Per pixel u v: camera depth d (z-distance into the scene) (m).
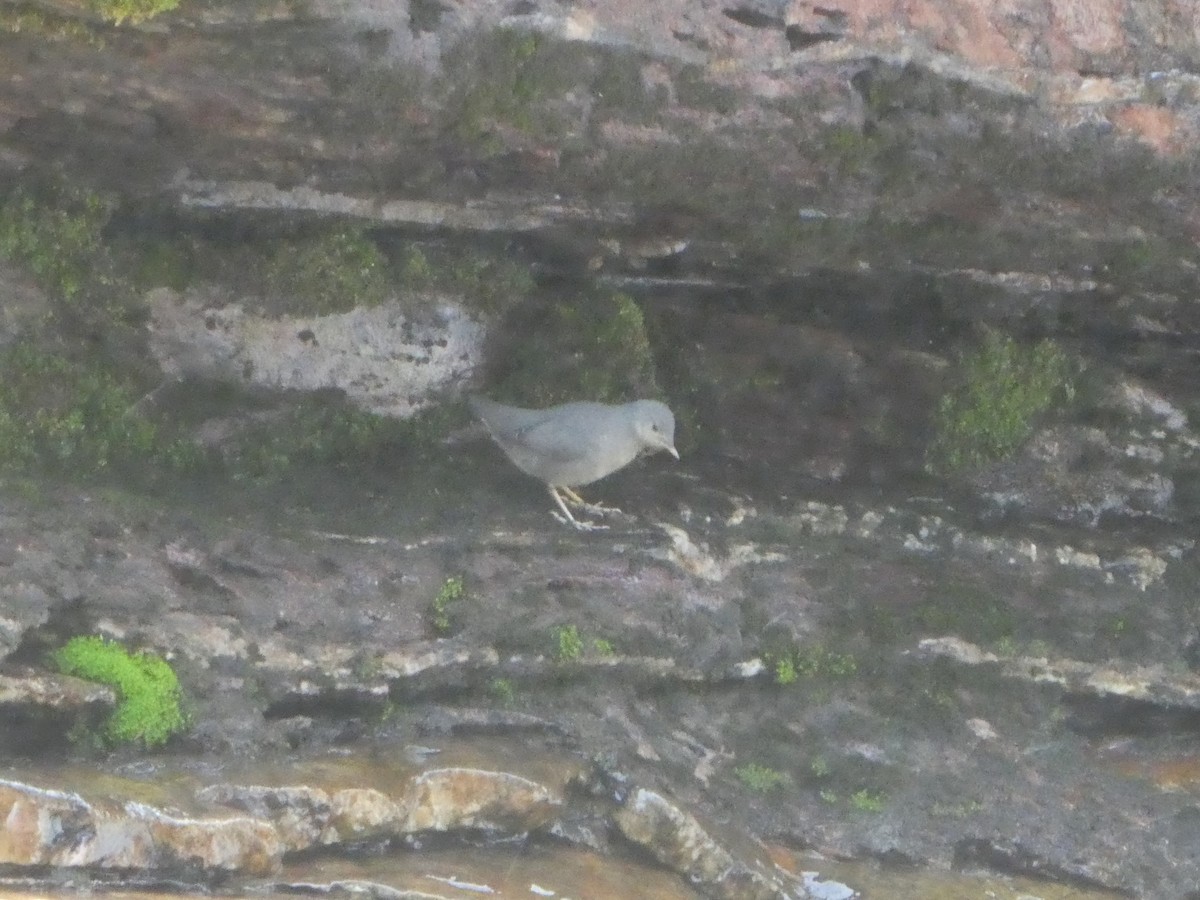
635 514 17.92
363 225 17.06
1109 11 15.95
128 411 16.47
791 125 15.62
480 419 17.94
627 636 16.47
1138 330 19.19
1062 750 17.75
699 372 19.14
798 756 16.73
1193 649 18.58
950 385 19.02
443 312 17.80
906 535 18.98
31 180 15.63
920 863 16.23
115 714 13.44
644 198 16.48
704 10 14.95
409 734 14.97
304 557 15.65
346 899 12.93
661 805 14.96
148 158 15.39
